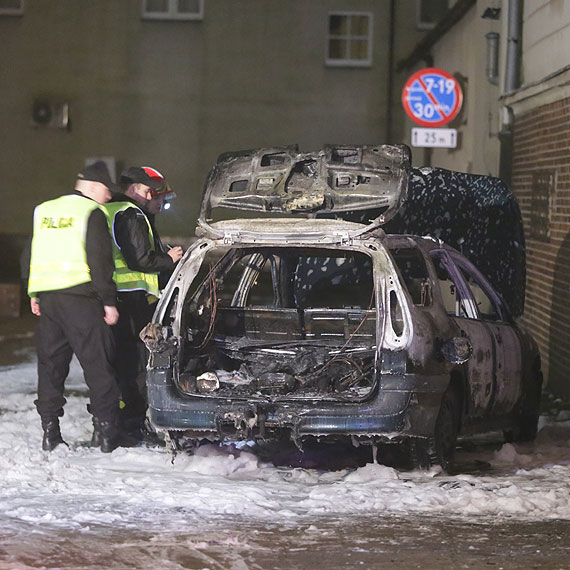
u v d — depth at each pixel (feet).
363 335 84.64
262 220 78.18
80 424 94.17
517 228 106.63
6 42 305.94
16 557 54.39
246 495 66.69
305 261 98.63
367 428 71.56
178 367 74.59
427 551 56.44
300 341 83.66
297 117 306.96
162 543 57.06
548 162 121.60
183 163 308.19
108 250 80.59
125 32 305.94
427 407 73.15
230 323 86.22
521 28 140.05
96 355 81.35
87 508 63.57
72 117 307.37
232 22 305.53
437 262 87.20
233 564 53.98
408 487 69.05
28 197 308.60
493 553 56.24
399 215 105.81
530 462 83.97
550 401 114.73
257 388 75.66
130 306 86.12
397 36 304.30
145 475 73.00
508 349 88.69
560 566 54.24
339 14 304.50
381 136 306.76
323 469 78.23
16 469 72.33
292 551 56.13
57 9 305.53
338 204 80.64
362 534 59.36
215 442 79.56
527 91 125.90
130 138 307.99
